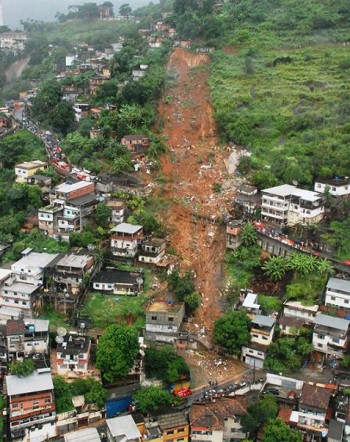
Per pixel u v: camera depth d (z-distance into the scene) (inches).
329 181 3860.7
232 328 3048.7
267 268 3442.4
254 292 3442.4
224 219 3880.4
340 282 3208.7
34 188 4005.9
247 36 6200.8
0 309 3179.1
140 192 4104.3
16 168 4281.5
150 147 4463.6
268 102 5083.7
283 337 3093.0
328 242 3496.6
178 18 6825.8
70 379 2824.8
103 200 3949.3
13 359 2819.9
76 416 2635.3
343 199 3799.2
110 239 3656.5
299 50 5890.8
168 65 5841.5
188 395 2819.9
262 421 2571.4
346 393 2674.7
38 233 3740.2
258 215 3860.7
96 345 2984.7
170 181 4291.3
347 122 4564.5
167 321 3120.1
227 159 4584.2
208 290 3523.6
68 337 2928.2
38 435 2576.3
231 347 3051.2
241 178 4303.6
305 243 3585.1
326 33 6097.4
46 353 2864.2
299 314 3166.8
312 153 4271.7
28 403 2554.1
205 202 4121.6
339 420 2605.8
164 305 3233.3
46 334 2871.6
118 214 3818.9
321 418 2568.9
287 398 2723.9
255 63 5713.6
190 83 5551.2
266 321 3058.6
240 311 3144.7
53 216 3715.6
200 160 4562.0
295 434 2448.3
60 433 2615.7
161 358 2832.2
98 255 3496.6
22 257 3464.6
